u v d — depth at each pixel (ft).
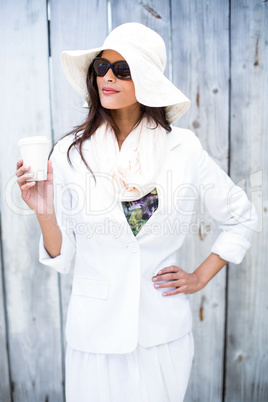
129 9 4.99
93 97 3.67
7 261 5.34
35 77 5.02
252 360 5.90
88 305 3.55
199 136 5.34
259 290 5.76
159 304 3.66
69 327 3.65
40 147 3.04
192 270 5.54
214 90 5.27
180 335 3.74
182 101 3.51
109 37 3.54
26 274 5.39
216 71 5.24
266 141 5.47
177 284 3.77
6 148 5.12
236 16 5.17
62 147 3.75
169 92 3.49
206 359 5.82
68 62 3.69
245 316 5.79
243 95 5.33
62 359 5.58
